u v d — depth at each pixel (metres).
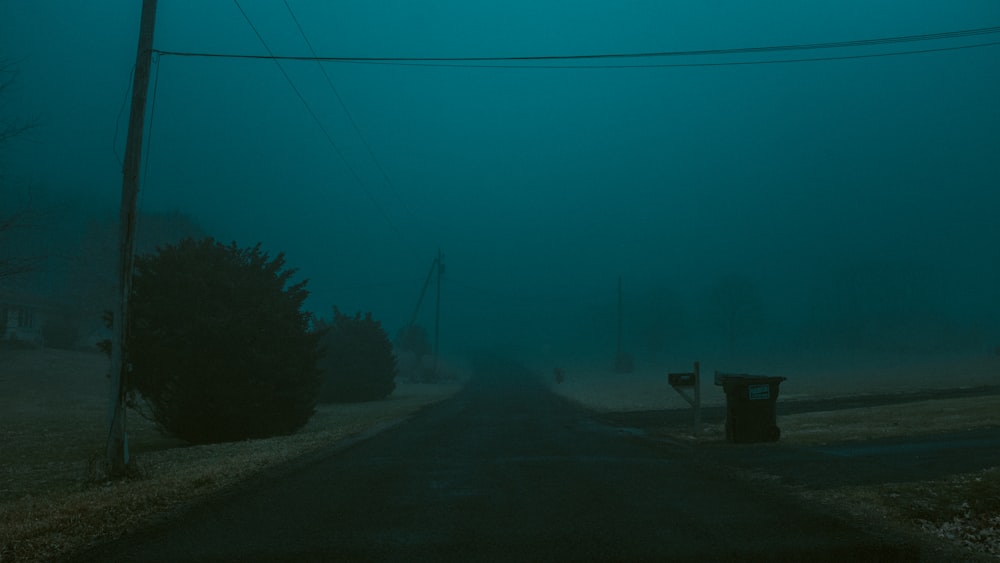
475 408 30.52
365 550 6.80
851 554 6.56
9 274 14.74
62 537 7.56
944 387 33.28
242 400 20.03
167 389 20.27
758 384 15.18
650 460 12.63
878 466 11.13
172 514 8.52
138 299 20.20
